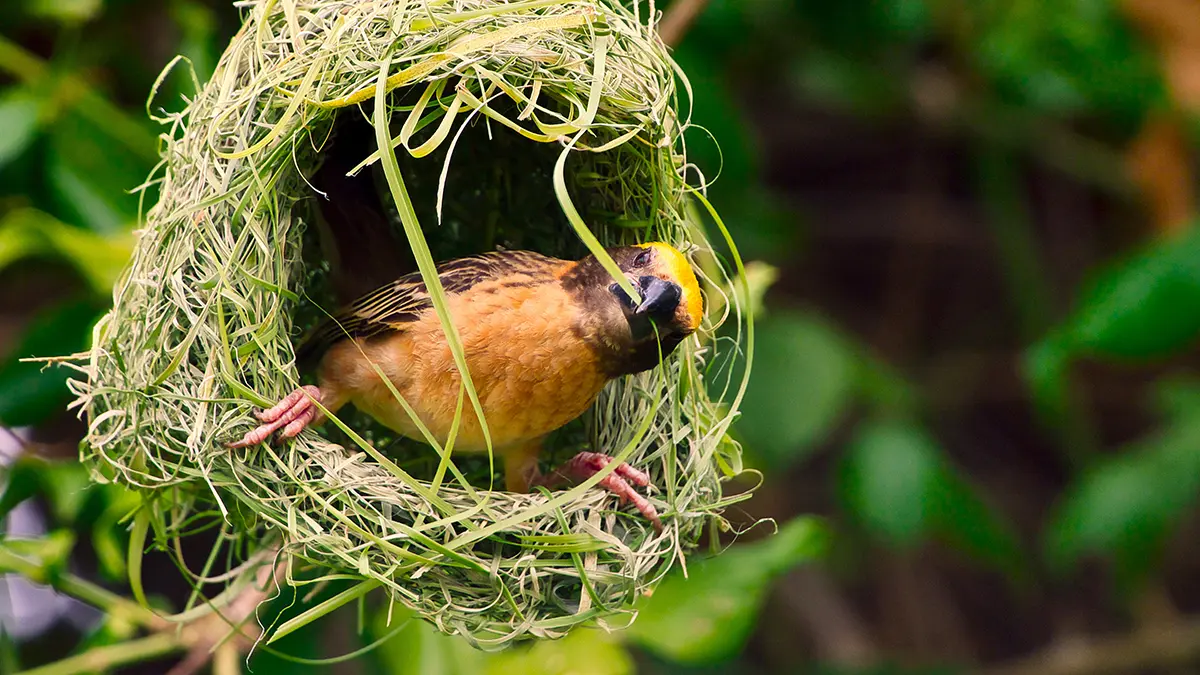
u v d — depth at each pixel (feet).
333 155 25.16
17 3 29.58
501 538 21.98
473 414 23.73
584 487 21.45
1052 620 46.73
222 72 22.71
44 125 28.81
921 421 42.65
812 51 37.86
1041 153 41.37
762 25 37.09
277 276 22.15
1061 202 44.98
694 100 32.48
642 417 24.04
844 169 46.01
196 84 23.32
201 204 21.36
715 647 27.58
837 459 45.42
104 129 29.14
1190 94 36.94
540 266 23.98
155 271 21.89
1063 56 37.19
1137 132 39.93
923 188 45.85
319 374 24.13
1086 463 41.73
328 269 26.27
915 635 46.24
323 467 21.81
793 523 29.19
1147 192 40.22
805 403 33.81
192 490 23.52
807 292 46.09
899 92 39.65
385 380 20.66
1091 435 46.01
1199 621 44.32
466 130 25.82
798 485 45.14
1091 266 44.55
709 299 26.23
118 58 32.17
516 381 23.32
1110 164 41.01
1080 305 34.40
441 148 26.40
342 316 24.06
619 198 24.49
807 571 45.14
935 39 39.34
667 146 22.84
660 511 23.09
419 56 21.42
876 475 36.40
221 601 24.16
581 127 20.36
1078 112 39.24
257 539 24.52
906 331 45.98
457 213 27.45
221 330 21.29
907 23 36.96
